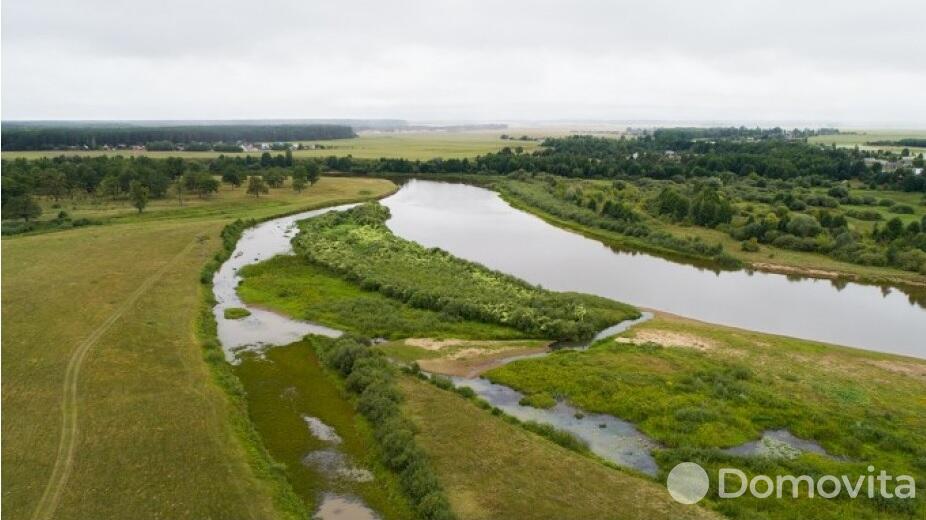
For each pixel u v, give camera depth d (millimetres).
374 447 38625
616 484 34344
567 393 45438
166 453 36438
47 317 57656
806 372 49219
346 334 56000
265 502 32719
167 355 50500
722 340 56156
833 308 70250
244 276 76875
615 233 107188
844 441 38375
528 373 48625
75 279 70188
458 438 38844
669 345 54875
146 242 88938
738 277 83312
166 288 68312
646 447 38812
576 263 88812
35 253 81438
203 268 77125
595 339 56875
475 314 60719
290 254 88500
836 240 92562
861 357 52688
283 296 68625
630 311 63969
